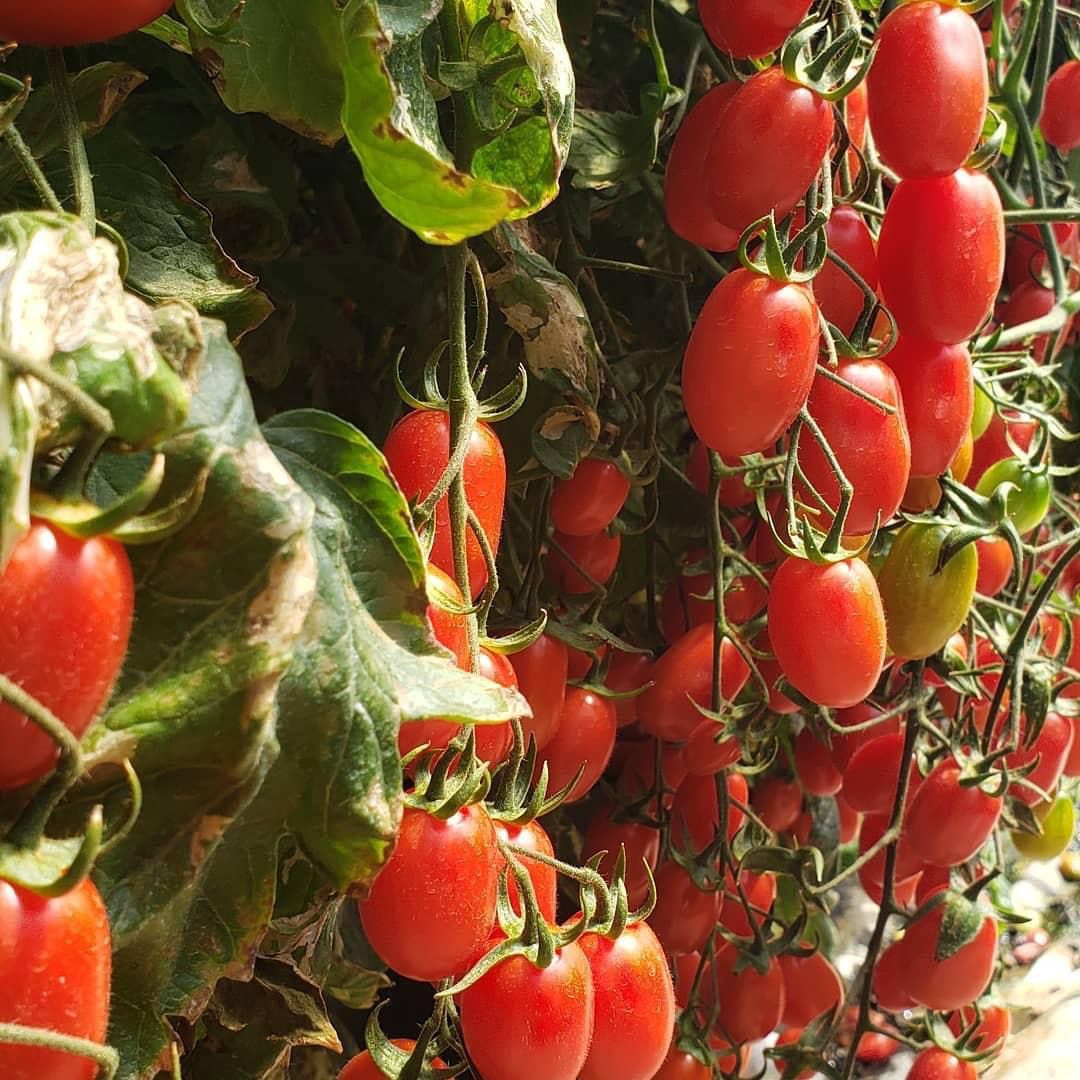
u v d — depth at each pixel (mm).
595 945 316
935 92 335
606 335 448
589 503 406
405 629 272
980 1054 487
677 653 429
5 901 195
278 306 432
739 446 342
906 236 355
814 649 356
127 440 212
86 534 198
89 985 204
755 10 333
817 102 334
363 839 255
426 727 286
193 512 210
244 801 237
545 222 426
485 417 321
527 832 315
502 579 437
